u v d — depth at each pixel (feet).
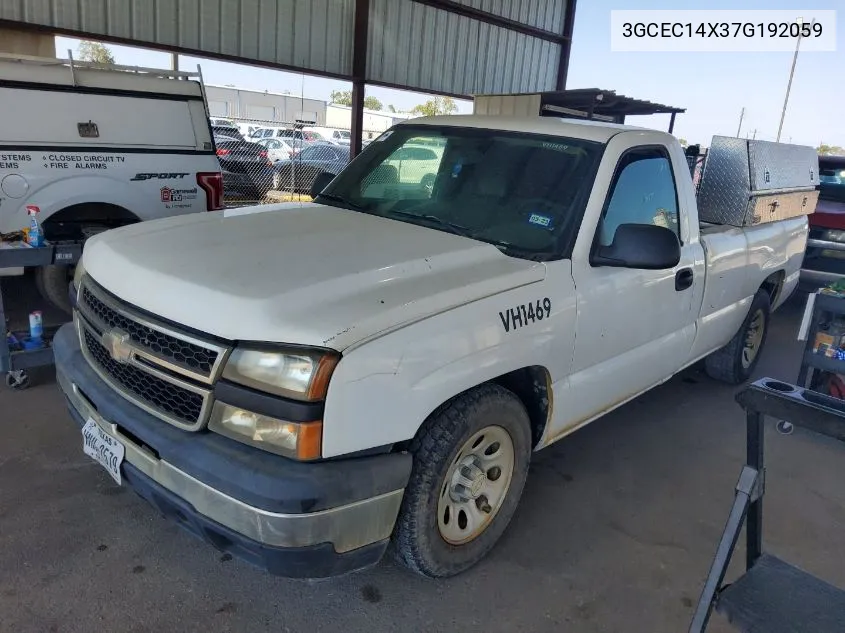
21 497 10.48
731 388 18.02
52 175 18.81
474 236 10.39
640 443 14.35
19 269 15.78
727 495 12.42
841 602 6.36
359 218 11.08
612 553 10.38
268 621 8.42
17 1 29.19
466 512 9.29
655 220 11.93
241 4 36.01
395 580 9.36
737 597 6.37
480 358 8.33
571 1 54.19
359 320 7.25
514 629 8.64
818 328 15.53
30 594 8.48
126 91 20.31
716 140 15.70
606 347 10.85
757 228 16.17
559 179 10.69
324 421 6.88
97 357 8.92
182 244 9.12
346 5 40.60
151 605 8.50
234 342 7.11
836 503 12.47
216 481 6.94
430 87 47.19
